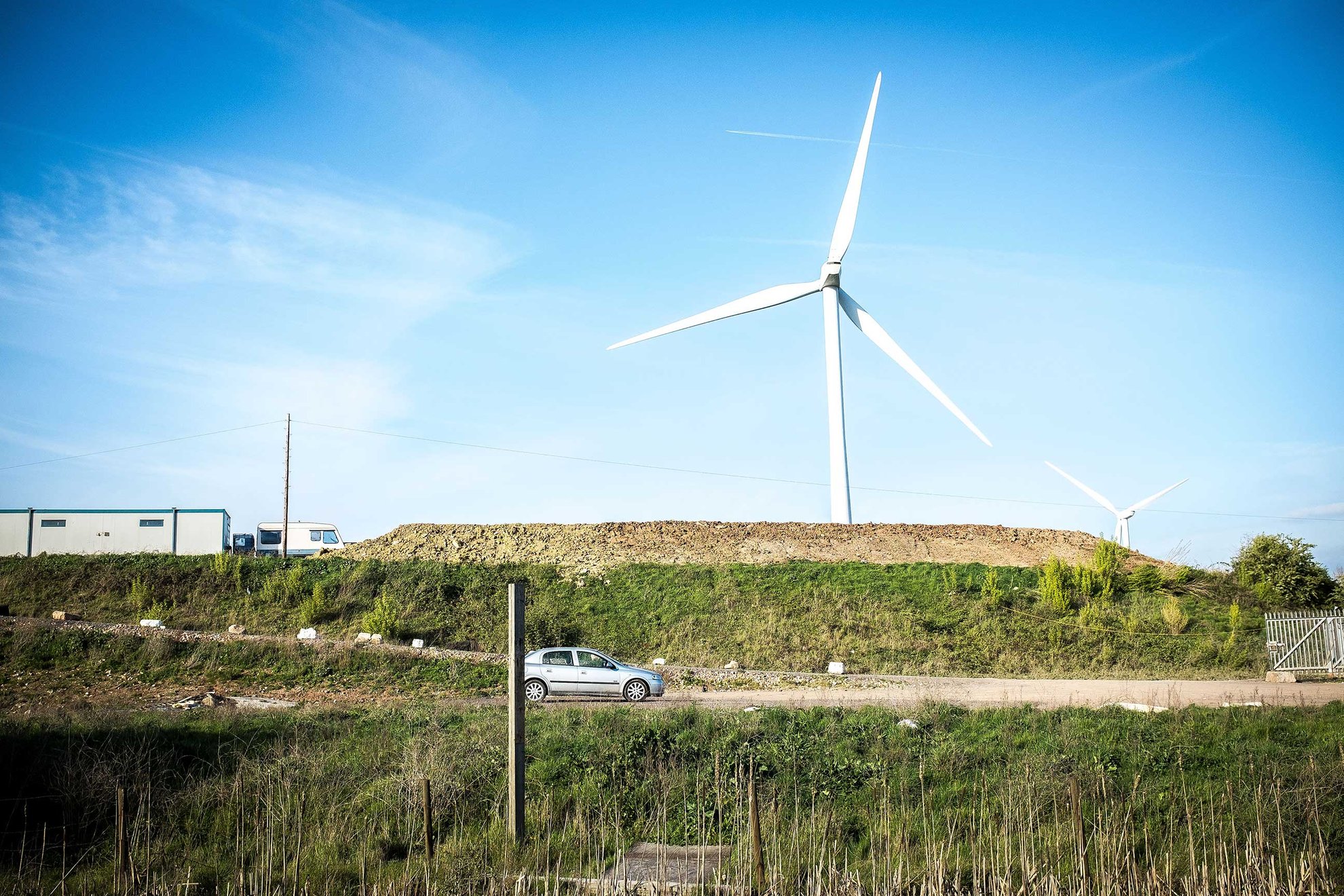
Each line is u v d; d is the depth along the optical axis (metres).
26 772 14.16
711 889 10.59
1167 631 40.06
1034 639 38.59
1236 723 18.98
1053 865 11.51
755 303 48.69
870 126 47.03
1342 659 31.66
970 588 45.47
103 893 10.54
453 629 38.84
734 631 39.69
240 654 29.39
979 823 12.95
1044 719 19.33
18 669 27.81
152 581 42.50
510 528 55.84
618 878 10.98
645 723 18.48
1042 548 56.97
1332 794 13.63
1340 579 48.94
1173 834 12.60
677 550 52.59
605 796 14.07
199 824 12.87
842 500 52.06
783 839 12.33
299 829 11.95
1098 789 14.06
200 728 18.00
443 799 13.65
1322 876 11.19
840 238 48.31
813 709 20.91
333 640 34.47
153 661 28.56
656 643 38.59
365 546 53.47
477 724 18.75
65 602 40.38
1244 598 45.88
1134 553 57.22
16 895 10.39
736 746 16.31
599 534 54.84
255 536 68.19
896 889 10.55
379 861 11.76
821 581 46.22
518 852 11.84
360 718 20.27
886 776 14.98
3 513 53.00
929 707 20.55
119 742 15.69
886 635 39.12
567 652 26.77
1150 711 20.77
